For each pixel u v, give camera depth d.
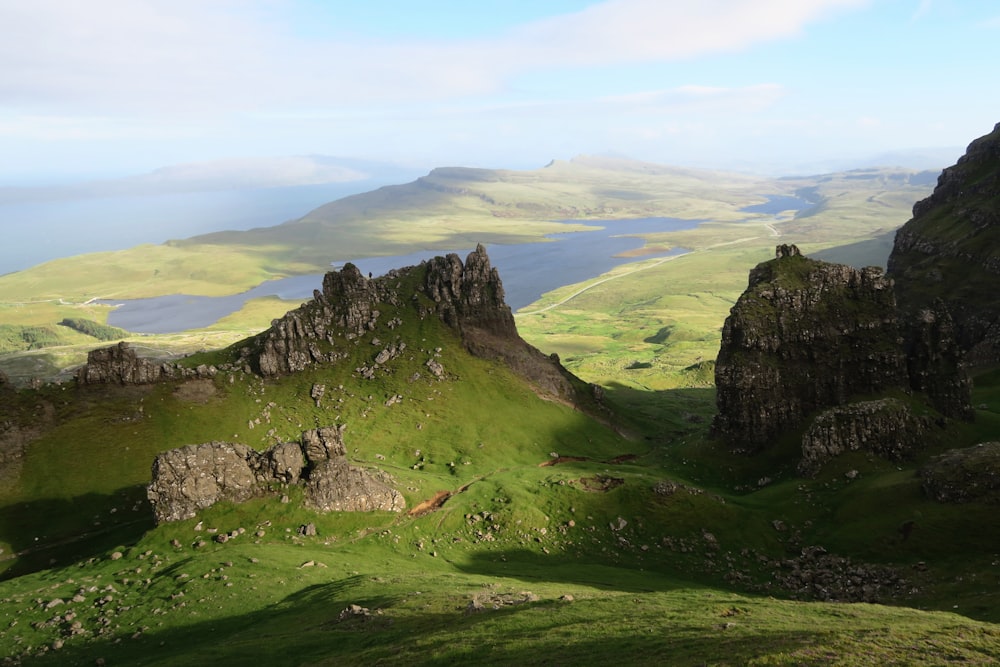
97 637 80.44
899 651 43.50
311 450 128.12
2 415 158.75
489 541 121.88
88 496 143.00
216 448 124.50
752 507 134.88
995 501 104.50
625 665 46.75
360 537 117.44
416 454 178.50
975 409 176.00
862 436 143.88
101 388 176.62
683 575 111.19
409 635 63.34
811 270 184.12
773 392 170.25
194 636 78.94
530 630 58.69
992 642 44.72
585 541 122.56
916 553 102.62
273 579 94.19
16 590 98.12
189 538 112.44
